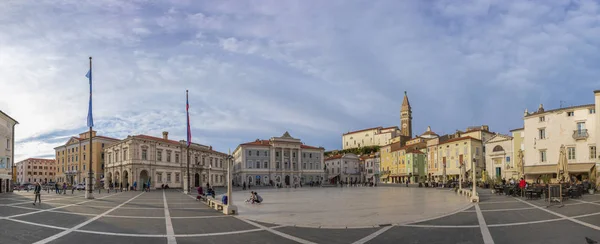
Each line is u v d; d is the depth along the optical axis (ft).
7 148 184.96
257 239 46.34
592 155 165.58
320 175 397.39
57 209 80.18
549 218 61.52
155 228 54.19
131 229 52.95
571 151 172.76
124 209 82.89
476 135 301.63
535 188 105.40
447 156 304.50
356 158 463.01
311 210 82.02
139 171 246.06
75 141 337.11
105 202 104.88
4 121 177.99
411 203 99.30
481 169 284.61
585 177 166.71
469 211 75.10
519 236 46.44
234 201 117.08
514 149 223.10
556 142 178.81
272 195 157.28
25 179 569.23
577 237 45.11
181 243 43.39
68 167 344.49
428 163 333.01
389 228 54.44
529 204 87.20
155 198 128.77
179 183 282.77
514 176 221.66
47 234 48.03
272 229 54.19
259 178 360.69
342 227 55.52
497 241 43.75
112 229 52.70
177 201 112.68
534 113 192.34
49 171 599.98
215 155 347.15
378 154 436.35
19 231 50.16
